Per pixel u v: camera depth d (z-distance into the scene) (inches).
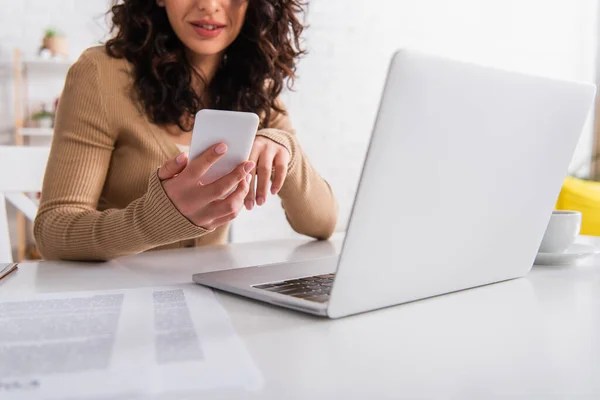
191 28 43.1
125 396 12.8
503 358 16.1
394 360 15.9
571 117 24.9
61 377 13.7
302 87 133.6
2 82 134.4
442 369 15.2
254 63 50.5
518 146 22.8
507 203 24.1
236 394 13.3
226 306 22.0
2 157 48.3
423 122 18.3
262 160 34.9
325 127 136.0
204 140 26.1
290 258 36.2
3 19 132.3
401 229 19.9
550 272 30.0
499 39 150.3
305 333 18.5
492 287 26.0
